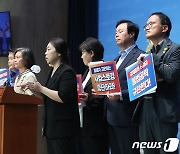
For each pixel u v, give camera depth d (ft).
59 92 9.35
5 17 21.04
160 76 8.55
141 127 9.02
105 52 19.08
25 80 10.73
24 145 9.32
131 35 10.67
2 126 8.93
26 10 21.07
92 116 11.25
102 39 19.25
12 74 14.60
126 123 9.92
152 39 9.29
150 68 8.16
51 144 9.69
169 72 8.27
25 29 20.98
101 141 11.32
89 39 11.98
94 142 11.26
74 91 9.70
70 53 20.10
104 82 9.85
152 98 8.75
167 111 8.48
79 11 20.10
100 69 9.91
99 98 11.23
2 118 8.95
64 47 10.18
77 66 19.81
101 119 11.24
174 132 8.61
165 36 9.20
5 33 21.06
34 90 9.46
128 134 9.94
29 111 9.52
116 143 10.28
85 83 11.78
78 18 20.07
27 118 9.45
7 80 12.61
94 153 11.23
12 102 8.99
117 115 10.05
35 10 21.03
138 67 8.57
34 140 9.56
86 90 11.53
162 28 9.07
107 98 10.56
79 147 18.34
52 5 21.06
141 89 8.44
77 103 9.93
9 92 8.93
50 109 9.64
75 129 9.71
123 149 9.97
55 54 10.05
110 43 18.89
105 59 19.04
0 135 8.96
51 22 20.95
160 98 8.63
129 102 9.95
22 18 21.06
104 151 11.34
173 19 15.83
